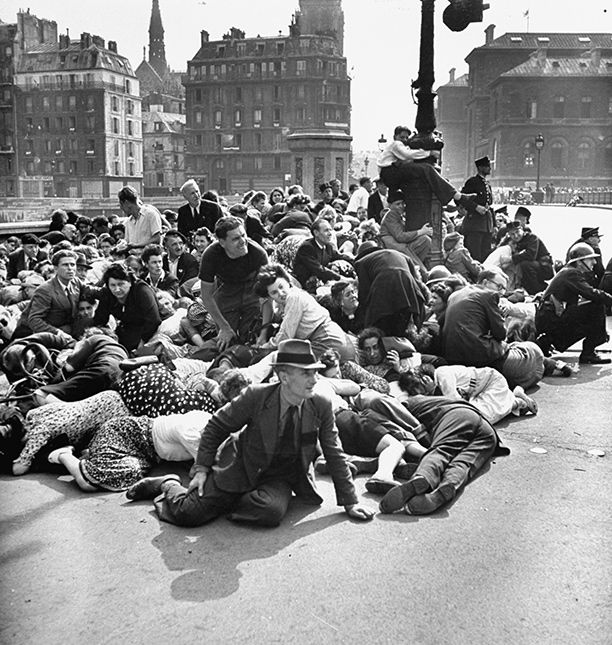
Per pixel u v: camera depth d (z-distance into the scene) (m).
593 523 4.27
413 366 6.38
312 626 3.23
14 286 8.95
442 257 11.00
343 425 5.18
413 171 10.47
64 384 5.62
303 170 25.50
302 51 91.56
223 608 3.36
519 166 85.44
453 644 3.11
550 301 8.46
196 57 95.25
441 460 4.68
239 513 4.25
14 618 3.28
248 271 6.94
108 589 3.52
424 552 3.91
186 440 4.84
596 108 84.56
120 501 4.57
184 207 10.55
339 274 9.01
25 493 4.68
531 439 5.79
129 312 7.02
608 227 25.72
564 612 3.34
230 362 6.30
